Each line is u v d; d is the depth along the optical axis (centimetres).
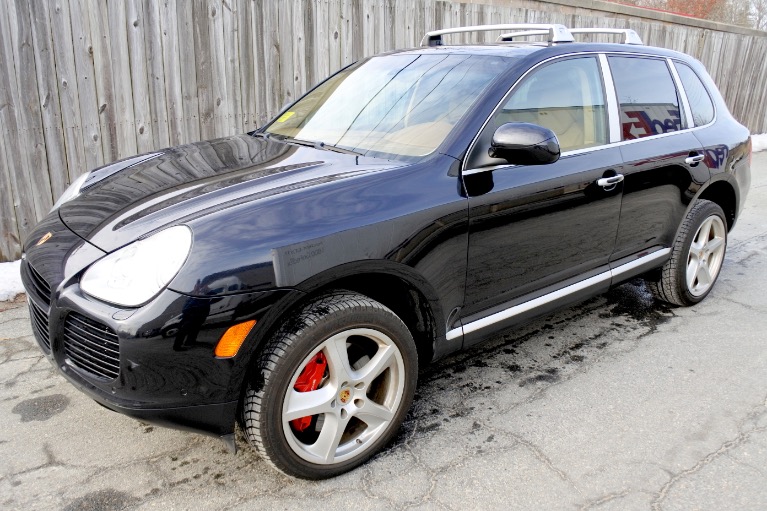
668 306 428
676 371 337
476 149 278
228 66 511
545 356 353
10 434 273
